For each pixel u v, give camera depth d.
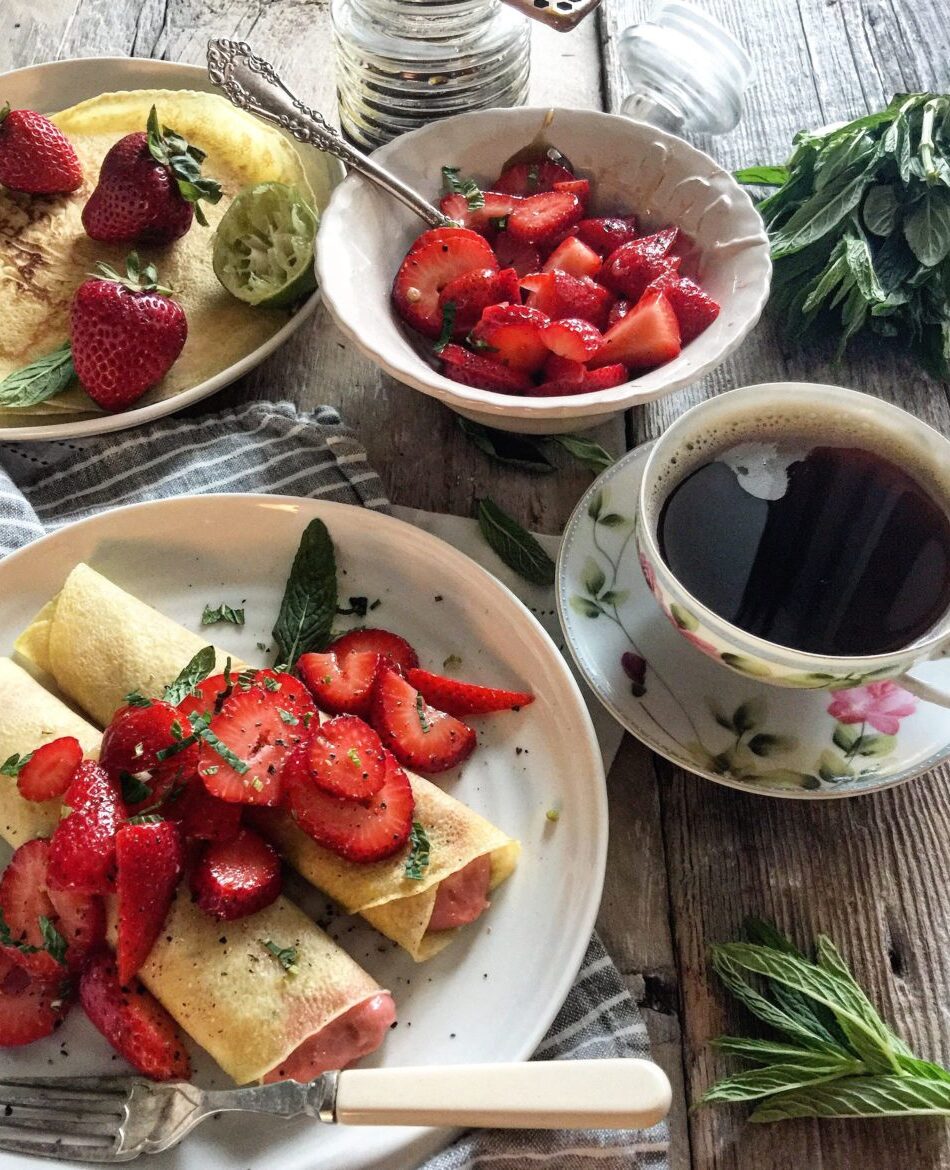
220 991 0.32
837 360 0.47
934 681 0.36
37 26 0.60
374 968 0.33
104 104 0.54
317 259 0.42
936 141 0.49
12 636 0.40
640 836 0.36
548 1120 0.27
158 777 0.34
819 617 0.33
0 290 0.47
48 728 0.36
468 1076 0.28
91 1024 0.32
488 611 0.39
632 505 0.40
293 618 0.39
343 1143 0.30
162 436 0.44
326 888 0.34
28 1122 0.30
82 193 0.52
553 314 0.43
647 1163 0.30
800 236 0.48
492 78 0.52
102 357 0.42
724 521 0.35
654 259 0.44
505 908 0.34
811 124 0.57
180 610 0.40
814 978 0.32
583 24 0.61
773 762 0.35
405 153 0.46
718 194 0.45
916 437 0.35
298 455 0.44
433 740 0.36
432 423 0.46
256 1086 0.31
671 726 0.35
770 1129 0.31
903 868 0.36
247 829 0.34
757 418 0.36
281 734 0.35
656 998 0.34
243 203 0.48
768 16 0.61
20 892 0.33
